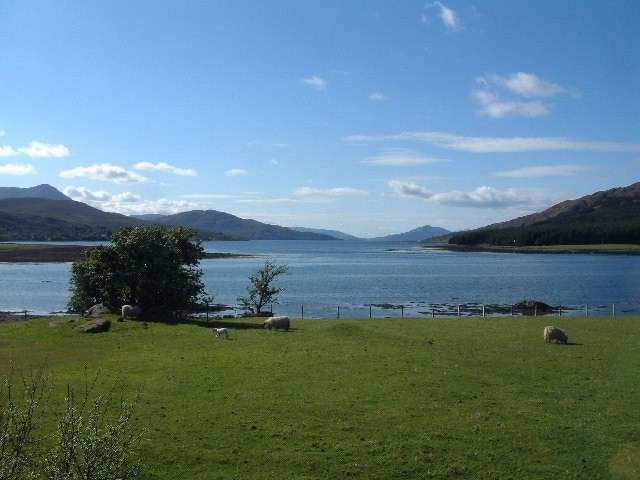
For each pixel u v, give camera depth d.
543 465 18.75
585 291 101.88
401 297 91.38
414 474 18.12
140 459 18.03
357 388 25.59
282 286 111.00
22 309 74.44
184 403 23.22
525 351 34.81
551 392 25.80
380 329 44.84
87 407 21.62
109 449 11.65
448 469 18.41
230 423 21.30
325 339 37.62
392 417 22.22
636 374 29.14
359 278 132.50
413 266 183.38
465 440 20.39
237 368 28.81
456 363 30.80
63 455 11.41
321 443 19.92
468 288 107.56
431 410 23.06
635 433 21.16
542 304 73.62
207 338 37.78
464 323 49.25
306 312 71.94
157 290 47.81
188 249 51.41
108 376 26.89
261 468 18.22
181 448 19.14
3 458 10.67
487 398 24.73
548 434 20.97
